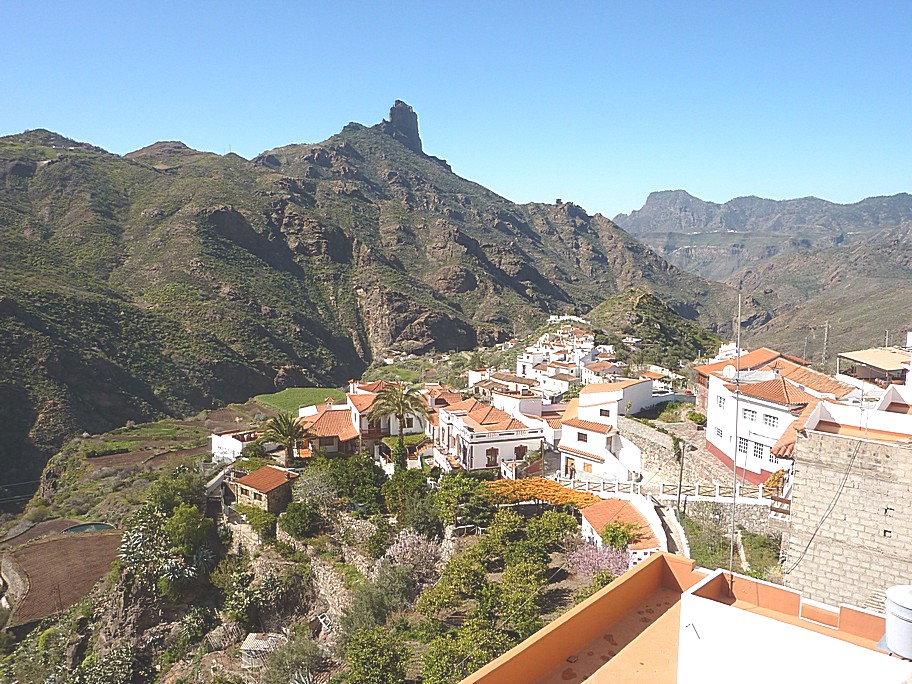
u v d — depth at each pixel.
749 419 43.66
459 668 25.34
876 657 8.43
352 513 49.06
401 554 39.34
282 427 59.75
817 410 27.17
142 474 77.38
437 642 27.66
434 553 39.84
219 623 46.62
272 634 42.59
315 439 63.22
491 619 28.81
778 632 9.29
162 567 48.47
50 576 56.31
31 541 62.84
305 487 51.06
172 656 44.59
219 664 41.59
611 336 137.38
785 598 11.91
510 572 32.44
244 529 51.88
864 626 10.90
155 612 47.81
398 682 27.31
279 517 50.91
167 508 53.88
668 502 39.62
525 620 27.78
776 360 56.66
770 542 33.06
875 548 23.48
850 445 24.03
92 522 67.19
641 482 47.97
